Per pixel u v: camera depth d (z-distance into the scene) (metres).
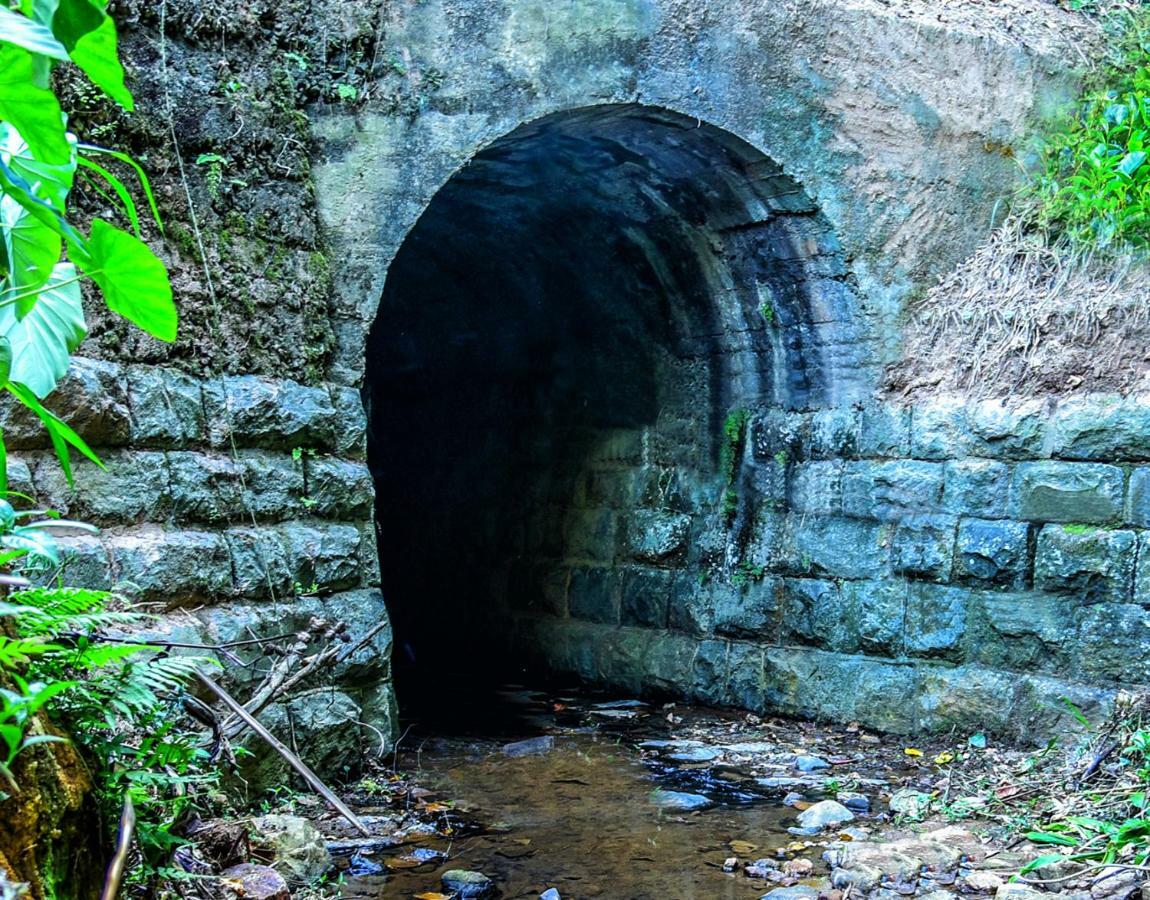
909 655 5.86
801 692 6.24
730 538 6.69
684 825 4.45
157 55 4.35
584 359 7.49
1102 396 5.37
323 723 4.64
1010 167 6.36
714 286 6.62
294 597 4.59
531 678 7.61
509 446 8.05
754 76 5.84
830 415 6.32
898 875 3.78
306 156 4.93
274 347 4.71
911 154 6.18
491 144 5.37
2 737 1.78
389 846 4.12
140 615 2.27
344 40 5.03
